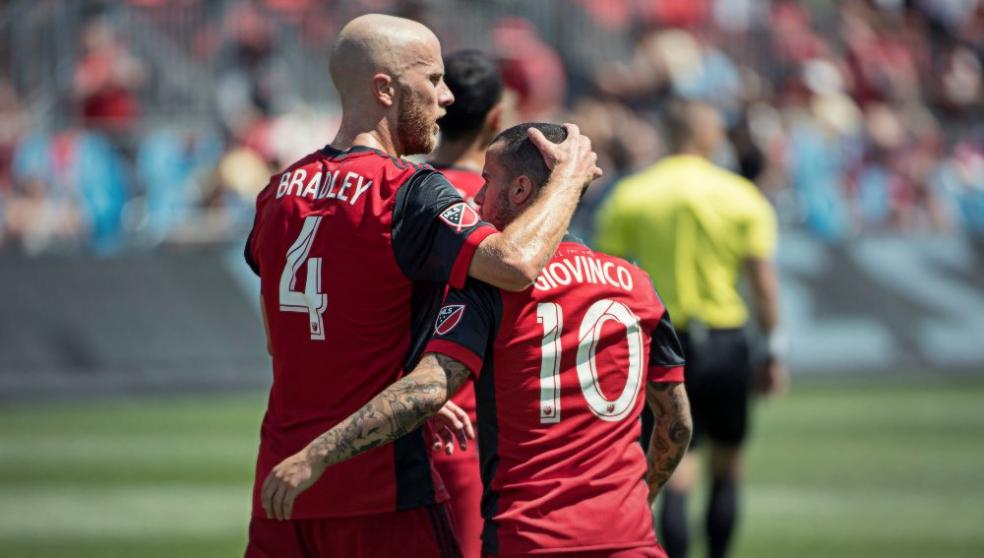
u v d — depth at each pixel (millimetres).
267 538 12742
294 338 12695
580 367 11875
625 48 56094
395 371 12578
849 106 56094
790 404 41688
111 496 29266
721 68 55031
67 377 41531
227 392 42750
